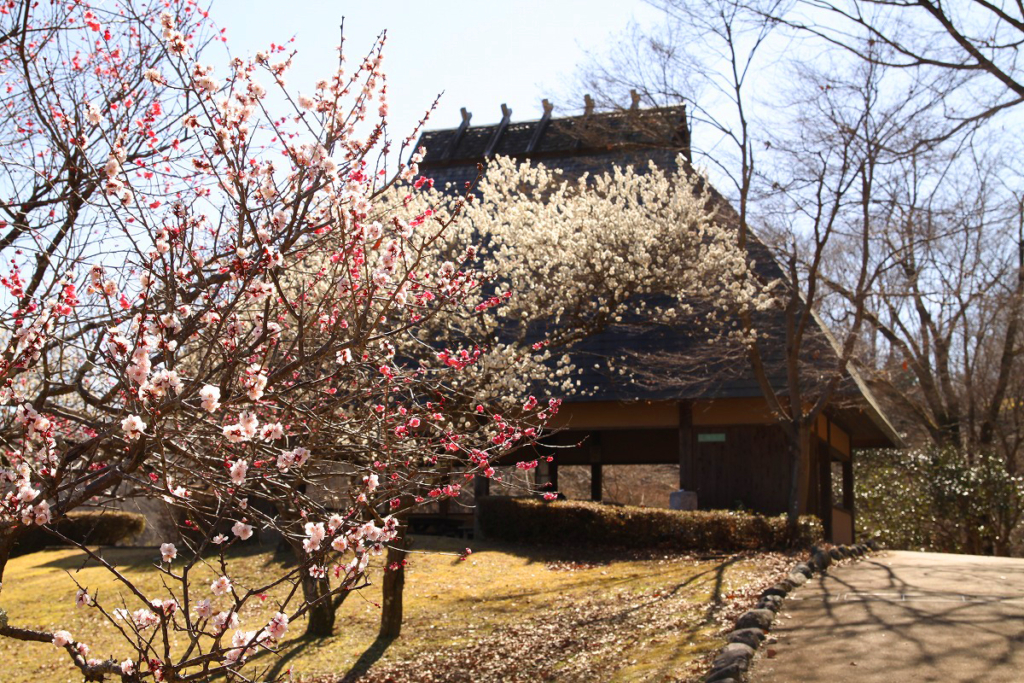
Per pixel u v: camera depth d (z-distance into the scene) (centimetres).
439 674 859
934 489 2206
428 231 880
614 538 1489
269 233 455
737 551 1402
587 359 1609
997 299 2428
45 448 377
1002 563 1198
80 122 517
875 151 1383
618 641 867
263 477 412
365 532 393
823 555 1147
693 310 1508
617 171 1294
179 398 366
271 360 495
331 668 902
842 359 1484
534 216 1129
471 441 610
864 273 1494
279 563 1327
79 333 459
